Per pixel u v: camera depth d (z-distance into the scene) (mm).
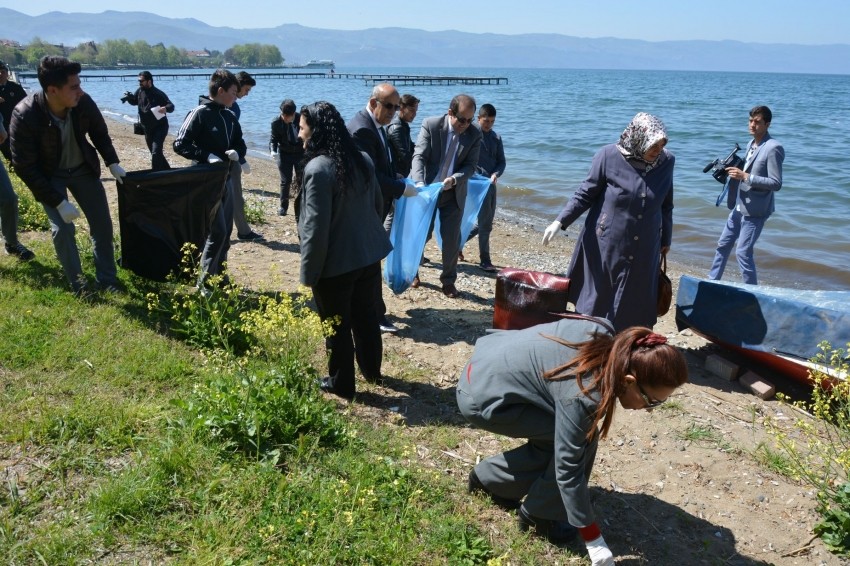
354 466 3803
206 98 6262
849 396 4262
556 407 3084
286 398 4031
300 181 4316
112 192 10656
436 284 7859
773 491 4199
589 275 5523
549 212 14867
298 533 3209
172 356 4715
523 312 4918
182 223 5938
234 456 3717
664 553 3639
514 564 3377
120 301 5605
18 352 4484
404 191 5645
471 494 3842
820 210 14992
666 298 5582
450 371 5434
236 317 5133
